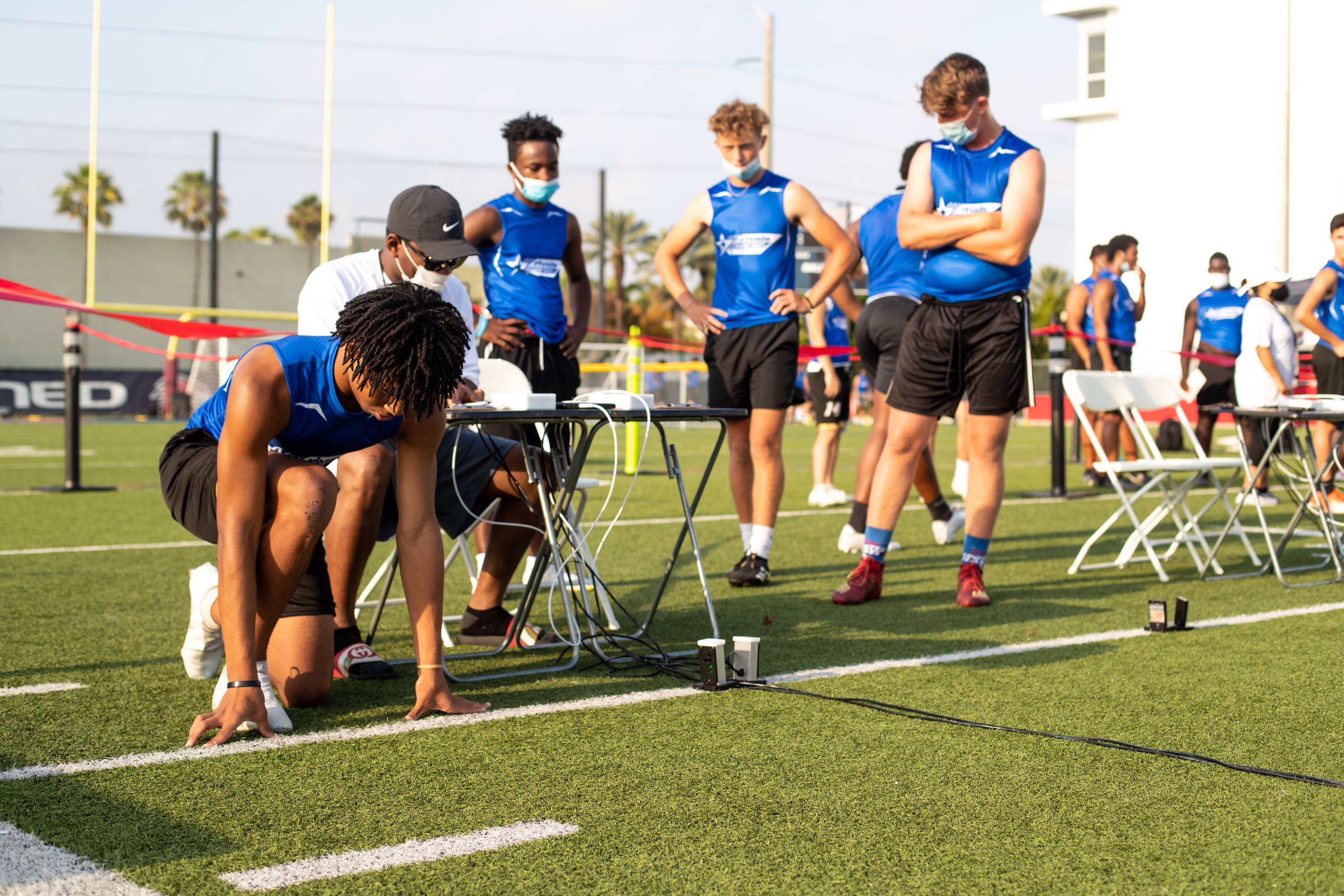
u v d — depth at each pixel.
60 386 27.42
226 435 2.52
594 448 15.19
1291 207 15.62
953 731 2.69
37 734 2.64
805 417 26.50
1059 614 4.19
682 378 21.62
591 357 25.97
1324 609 4.22
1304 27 15.60
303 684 2.84
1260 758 2.49
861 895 1.80
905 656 3.49
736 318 4.84
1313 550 5.89
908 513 7.64
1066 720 2.78
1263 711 2.84
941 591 4.72
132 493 8.84
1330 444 7.19
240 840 2.02
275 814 2.14
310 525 2.61
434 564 2.82
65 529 6.65
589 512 7.65
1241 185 17.56
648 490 9.15
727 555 5.75
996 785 2.31
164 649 3.55
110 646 3.60
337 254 40.06
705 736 2.65
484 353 4.96
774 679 3.21
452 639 3.80
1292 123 15.56
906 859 1.94
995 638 3.76
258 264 38.75
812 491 8.72
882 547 4.47
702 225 5.02
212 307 34.97
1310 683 3.12
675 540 6.28
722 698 3.00
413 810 2.17
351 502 3.22
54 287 36.03
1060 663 3.37
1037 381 25.69
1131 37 19.64
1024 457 13.37
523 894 1.80
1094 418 9.41
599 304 53.78
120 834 2.04
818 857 1.95
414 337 2.34
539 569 3.38
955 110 4.25
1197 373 8.79
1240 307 8.90
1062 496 8.41
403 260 3.25
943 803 2.21
